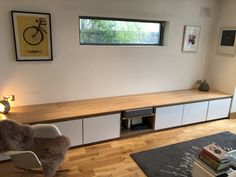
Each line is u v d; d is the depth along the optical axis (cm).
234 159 200
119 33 337
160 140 314
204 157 198
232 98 396
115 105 310
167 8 350
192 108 357
